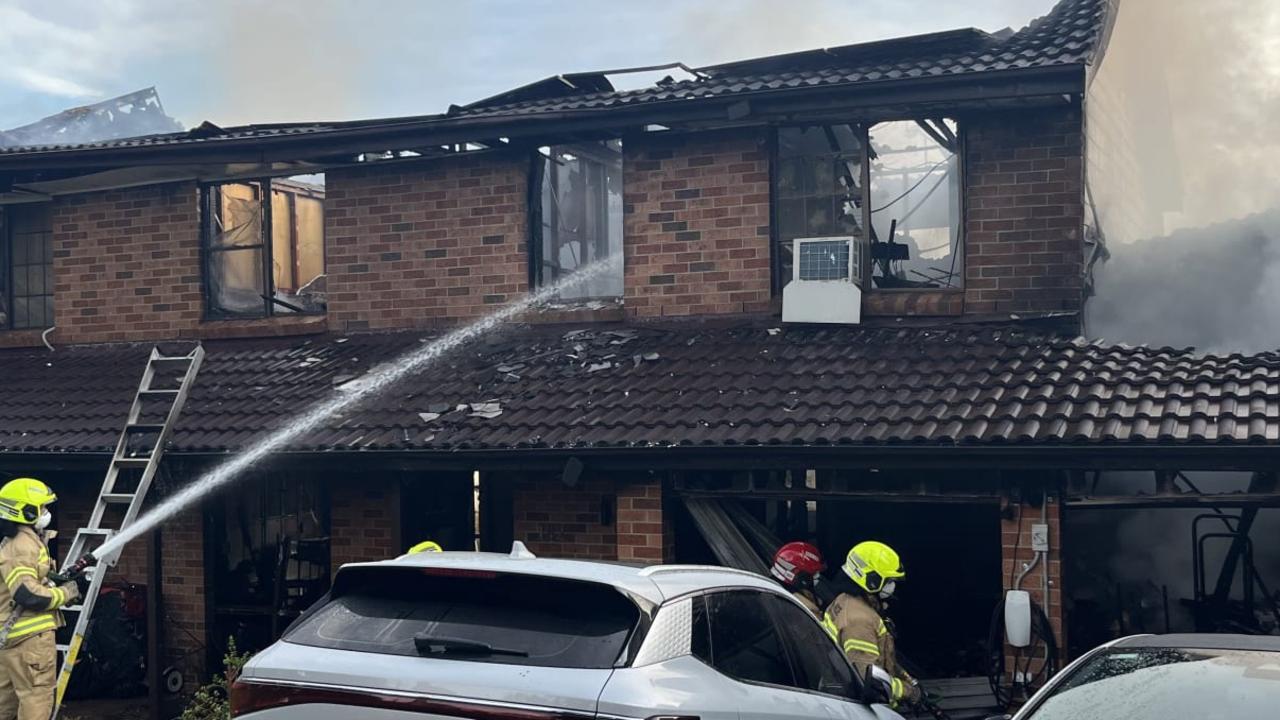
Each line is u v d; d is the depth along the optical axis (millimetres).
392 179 13445
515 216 12945
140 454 11164
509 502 12492
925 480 9500
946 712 9422
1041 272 11078
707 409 10062
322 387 12008
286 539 12984
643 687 4617
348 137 12484
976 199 11289
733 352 11234
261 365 12922
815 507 12789
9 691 9008
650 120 11633
